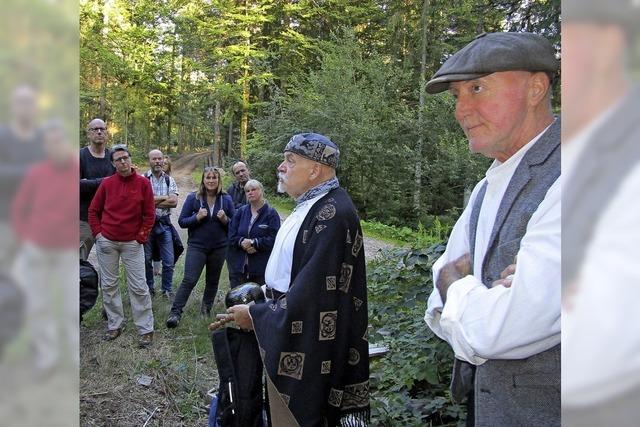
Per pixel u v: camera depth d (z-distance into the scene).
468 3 13.40
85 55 17.23
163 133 26.73
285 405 1.67
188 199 4.44
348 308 1.75
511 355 0.98
